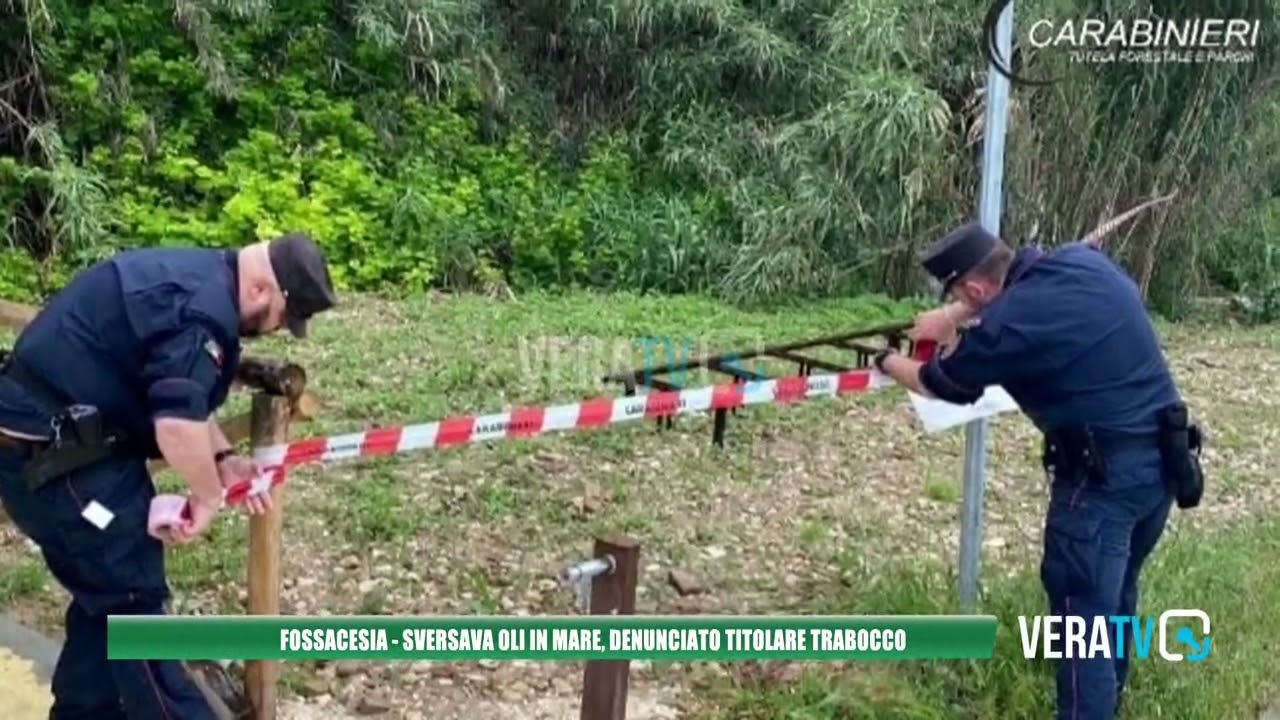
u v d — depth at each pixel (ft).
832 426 23.97
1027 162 35.42
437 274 33.71
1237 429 25.16
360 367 24.97
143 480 10.11
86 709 10.71
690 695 13.75
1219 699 13.52
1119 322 11.63
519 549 17.51
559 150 38.70
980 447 14.44
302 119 34.76
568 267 35.17
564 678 14.14
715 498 20.01
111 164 32.35
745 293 34.30
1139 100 35.06
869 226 35.58
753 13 38.68
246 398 20.61
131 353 9.71
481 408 22.89
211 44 33.42
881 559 17.63
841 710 13.05
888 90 34.17
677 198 36.32
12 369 9.90
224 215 31.99
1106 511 11.72
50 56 31.91
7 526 17.10
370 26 35.14
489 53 37.96
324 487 18.97
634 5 37.35
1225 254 40.04
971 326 11.83
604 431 22.33
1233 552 17.85
